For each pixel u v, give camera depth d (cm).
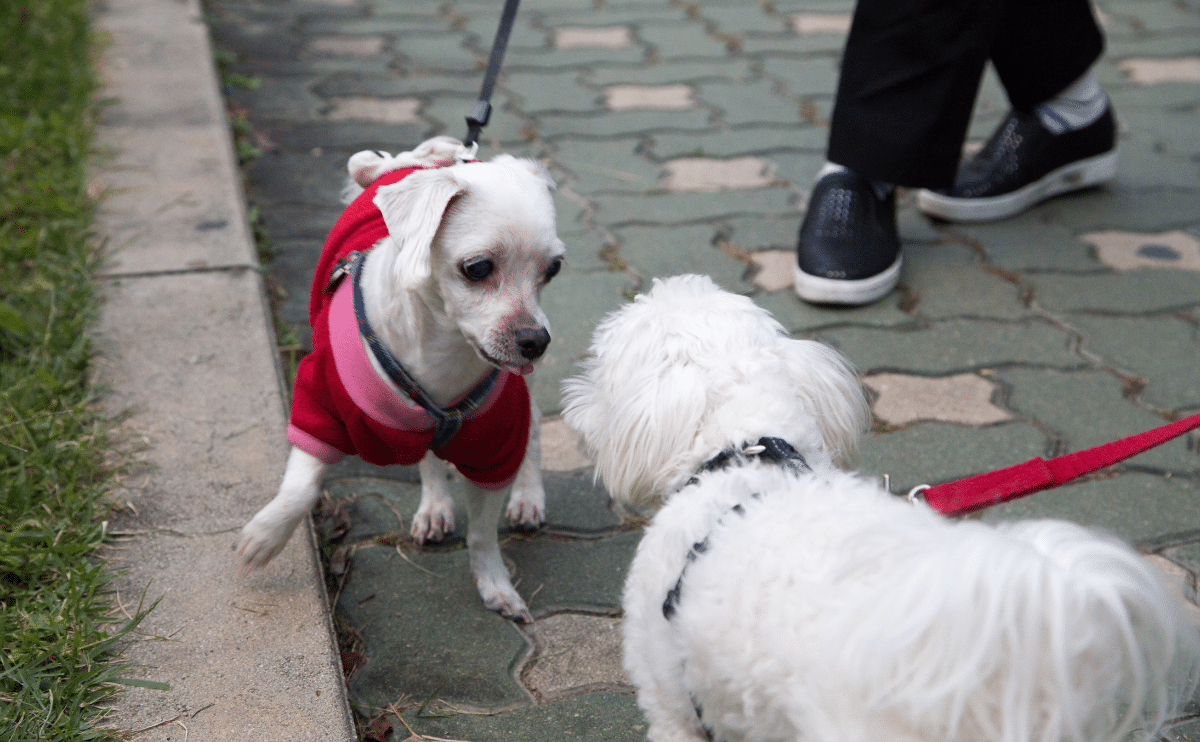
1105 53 520
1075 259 349
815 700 118
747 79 493
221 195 346
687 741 159
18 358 263
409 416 187
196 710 174
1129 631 102
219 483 227
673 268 338
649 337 166
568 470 256
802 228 329
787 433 159
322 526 234
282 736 170
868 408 188
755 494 148
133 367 262
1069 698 102
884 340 304
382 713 187
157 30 482
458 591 219
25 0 475
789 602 125
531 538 235
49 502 217
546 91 473
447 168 188
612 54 520
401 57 508
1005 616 100
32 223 318
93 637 186
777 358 168
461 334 186
